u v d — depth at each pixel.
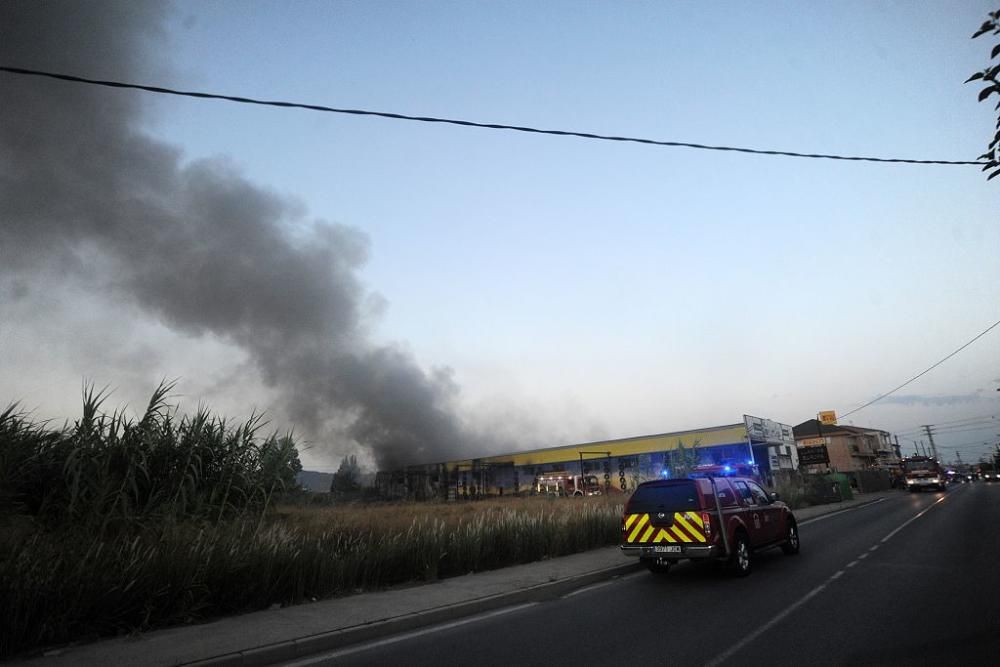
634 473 48.81
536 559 13.60
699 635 6.83
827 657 5.77
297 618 7.99
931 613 7.36
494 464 58.19
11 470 9.91
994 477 91.44
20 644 6.56
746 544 11.40
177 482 11.37
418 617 8.09
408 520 16.05
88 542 8.34
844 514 27.03
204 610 8.19
